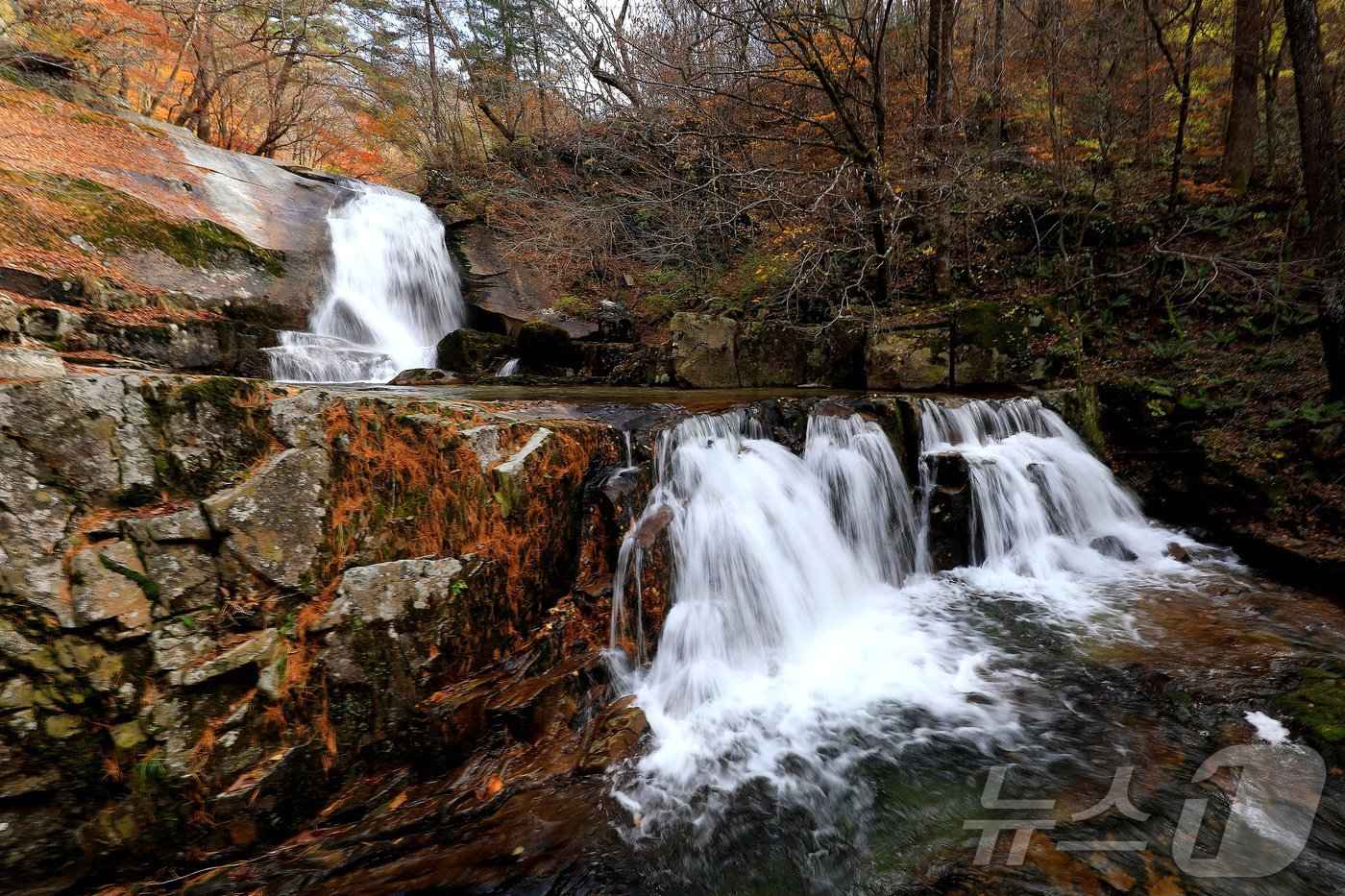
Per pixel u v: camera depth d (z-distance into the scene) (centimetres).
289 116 1675
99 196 828
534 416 468
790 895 257
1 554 229
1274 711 366
